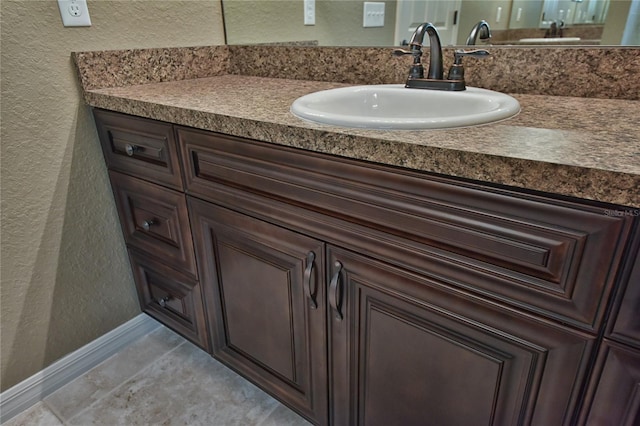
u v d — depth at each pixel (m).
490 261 0.62
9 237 1.13
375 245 0.75
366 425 0.95
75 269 1.30
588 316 0.56
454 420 0.78
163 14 1.33
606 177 0.49
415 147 0.62
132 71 1.28
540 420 0.67
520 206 0.57
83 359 1.39
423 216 0.67
